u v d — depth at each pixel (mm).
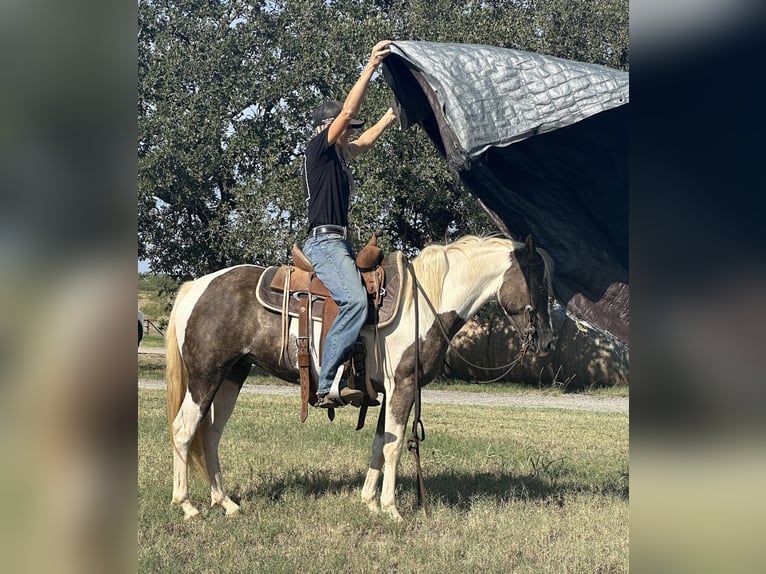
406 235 19656
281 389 16719
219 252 19234
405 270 5379
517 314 5500
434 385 19078
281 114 19328
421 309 5359
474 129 4070
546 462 7562
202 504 5551
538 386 18891
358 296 4969
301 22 19734
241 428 9273
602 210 5133
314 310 5156
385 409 5457
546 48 18812
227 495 5656
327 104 5266
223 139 19312
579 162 5094
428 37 18719
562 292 5336
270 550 4508
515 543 4723
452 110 4098
